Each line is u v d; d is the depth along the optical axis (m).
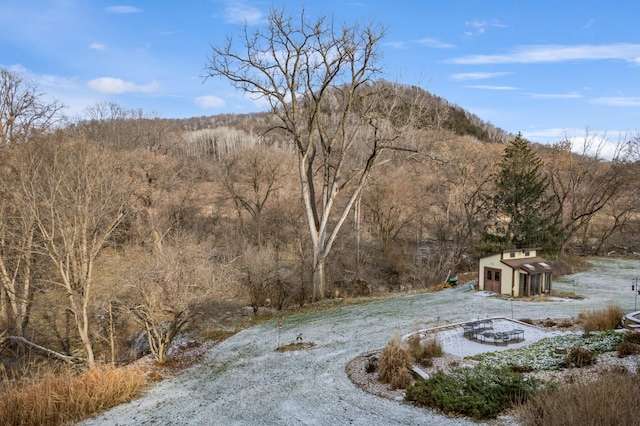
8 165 22.30
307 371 15.91
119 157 32.19
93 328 23.62
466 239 46.47
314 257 30.61
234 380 15.60
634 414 8.05
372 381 14.23
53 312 26.03
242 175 44.16
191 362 18.17
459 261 43.69
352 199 31.22
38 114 29.16
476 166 47.97
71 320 25.86
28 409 12.55
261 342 20.39
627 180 46.03
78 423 12.48
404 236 51.91
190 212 42.03
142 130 44.28
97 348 23.17
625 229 52.75
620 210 54.19
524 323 20.53
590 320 18.44
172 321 18.70
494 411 10.60
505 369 12.39
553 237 41.28
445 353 16.16
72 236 19.47
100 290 22.56
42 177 20.77
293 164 47.62
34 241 22.73
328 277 35.12
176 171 41.50
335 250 40.06
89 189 18.88
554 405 8.89
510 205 41.78
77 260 20.52
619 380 9.62
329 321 23.61
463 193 45.62
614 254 48.16
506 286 28.86
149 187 36.06
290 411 12.43
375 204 46.19
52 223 18.94
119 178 25.00
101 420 12.62
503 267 29.11
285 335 21.31
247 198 44.66
